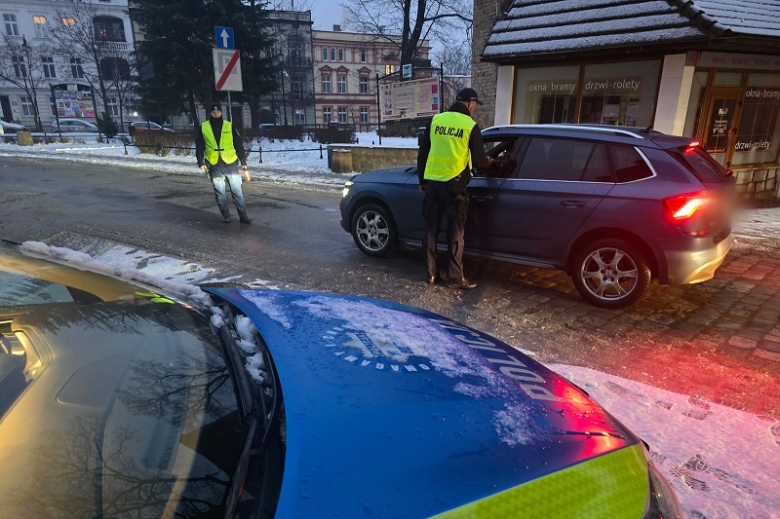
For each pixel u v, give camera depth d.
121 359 1.58
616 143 4.30
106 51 45.06
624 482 1.34
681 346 3.72
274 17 50.84
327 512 1.09
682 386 3.16
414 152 11.92
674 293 4.82
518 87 10.53
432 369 1.73
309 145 27.41
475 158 4.52
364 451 1.27
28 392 1.35
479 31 12.58
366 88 61.66
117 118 45.62
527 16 10.02
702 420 2.77
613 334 3.93
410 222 5.56
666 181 4.05
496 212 4.80
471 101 4.74
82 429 1.28
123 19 47.19
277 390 1.51
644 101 8.83
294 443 1.27
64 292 1.93
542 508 1.19
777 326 4.07
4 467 1.14
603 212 4.23
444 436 1.37
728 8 8.03
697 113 8.66
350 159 13.43
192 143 21.86
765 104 9.30
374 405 1.47
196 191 11.22
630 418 2.79
